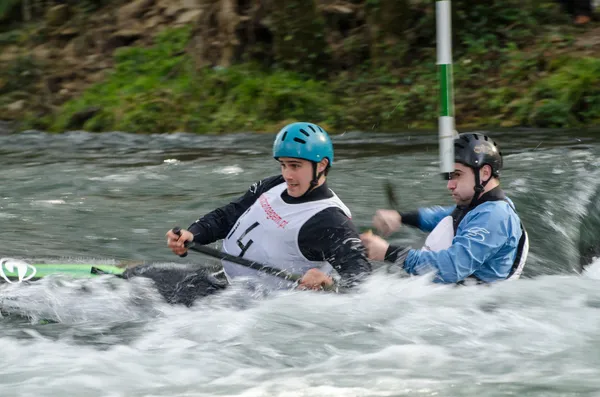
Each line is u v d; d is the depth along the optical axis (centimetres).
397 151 2519
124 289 1148
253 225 1134
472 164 1123
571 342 977
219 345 991
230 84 3631
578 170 2077
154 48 3988
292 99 3503
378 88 3584
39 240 1560
